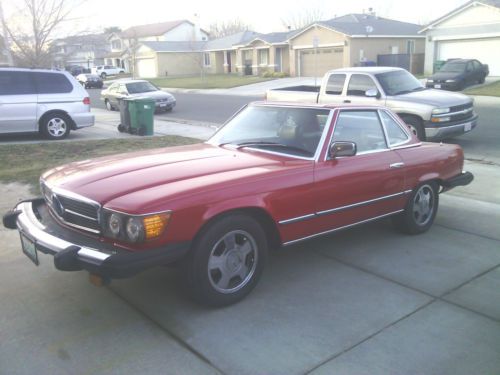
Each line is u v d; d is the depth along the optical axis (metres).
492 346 3.39
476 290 4.23
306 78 38.28
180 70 59.41
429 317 3.78
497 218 6.22
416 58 36.78
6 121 11.66
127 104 13.77
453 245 5.30
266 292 4.18
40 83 12.10
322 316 3.79
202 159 4.42
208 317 3.76
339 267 4.71
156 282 4.37
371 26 38.66
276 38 45.53
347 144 4.43
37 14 19.05
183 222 3.50
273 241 4.27
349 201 4.64
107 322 3.70
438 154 5.63
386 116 5.32
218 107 22.78
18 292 4.20
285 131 4.80
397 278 4.47
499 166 9.06
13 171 8.36
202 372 3.11
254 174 3.98
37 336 3.52
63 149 10.46
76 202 3.74
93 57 72.50
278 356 3.27
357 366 3.16
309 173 4.27
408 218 5.42
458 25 32.09
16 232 5.71
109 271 3.32
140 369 3.14
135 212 3.36
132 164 4.30
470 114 11.09
